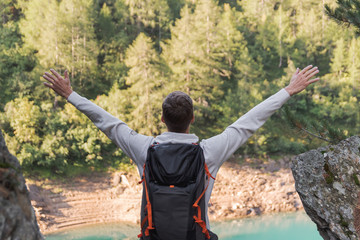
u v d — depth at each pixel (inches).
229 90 2137.1
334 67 2534.5
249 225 1203.2
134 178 1572.3
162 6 2682.1
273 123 2071.9
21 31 2194.9
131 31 2657.5
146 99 1796.3
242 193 1465.3
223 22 2475.4
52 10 2066.9
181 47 2151.8
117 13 2711.6
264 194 1485.0
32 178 1429.6
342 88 2425.0
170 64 2174.0
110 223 1277.1
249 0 2970.0
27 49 2139.5
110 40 2481.5
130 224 1269.7
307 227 1164.5
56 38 2039.9
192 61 2199.8
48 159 1470.2
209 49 2332.7
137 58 1881.2
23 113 1565.0
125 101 1861.5
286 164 1774.1
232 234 1090.7
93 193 1443.2
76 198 1387.8
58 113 1694.1
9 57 2108.8
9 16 2372.0
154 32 2792.8
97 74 2297.0
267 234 1084.5
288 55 2709.2
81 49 2112.5
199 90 2198.6
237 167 1717.5
